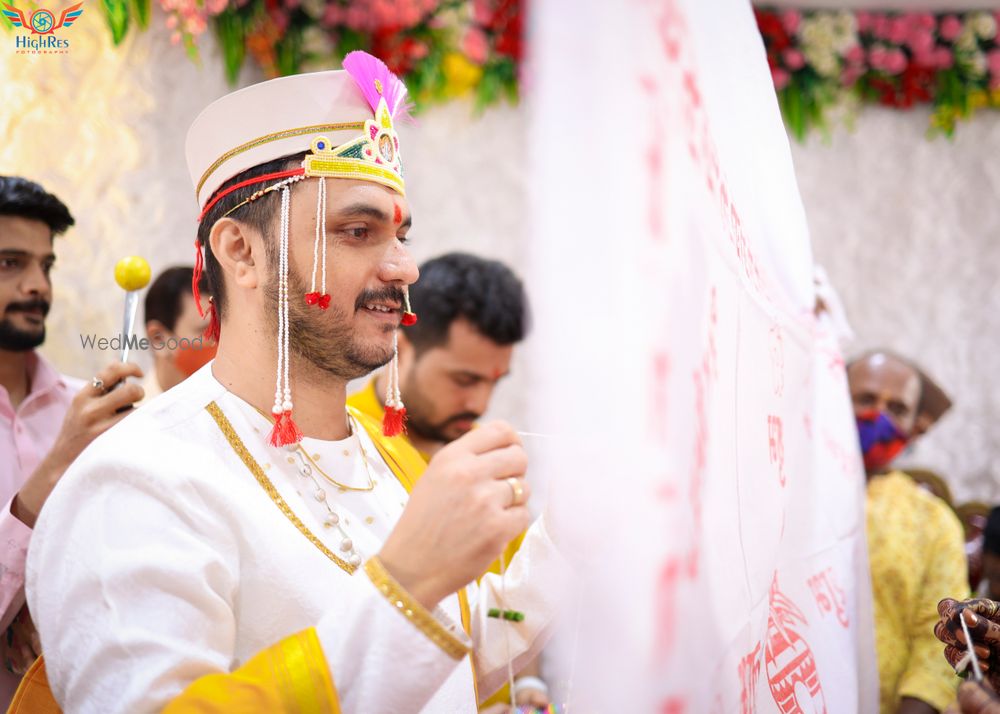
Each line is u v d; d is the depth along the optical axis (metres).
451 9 3.17
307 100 0.97
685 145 0.54
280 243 0.96
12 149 2.59
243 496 0.91
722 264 0.67
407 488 1.12
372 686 0.75
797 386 1.05
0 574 1.25
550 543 1.05
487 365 1.90
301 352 0.98
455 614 1.06
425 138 3.49
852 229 3.75
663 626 0.48
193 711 0.73
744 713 0.71
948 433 3.77
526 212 0.50
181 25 2.78
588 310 0.47
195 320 1.79
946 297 3.78
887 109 3.74
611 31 0.48
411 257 1.00
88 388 1.27
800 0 3.47
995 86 3.61
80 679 0.82
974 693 0.75
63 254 2.65
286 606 0.89
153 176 2.77
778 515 0.89
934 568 1.97
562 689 0.56
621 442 0.48
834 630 1.05
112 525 0.85
